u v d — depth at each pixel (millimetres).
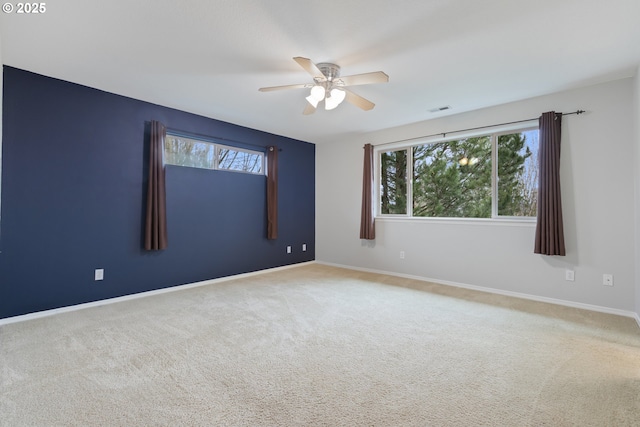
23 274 2932
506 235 3814
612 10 1975
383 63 2709
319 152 5996
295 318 2947
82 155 3279
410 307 3285
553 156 3316
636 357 2184
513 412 1599
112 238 3492
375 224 5133
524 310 3193
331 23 2135
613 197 3096
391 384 1854
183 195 4121
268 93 3451
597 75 2961
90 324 2781
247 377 1923
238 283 4336
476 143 4172
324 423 1518
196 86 3258
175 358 2156
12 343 2375
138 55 2604
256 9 1987
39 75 2994
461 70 2846
